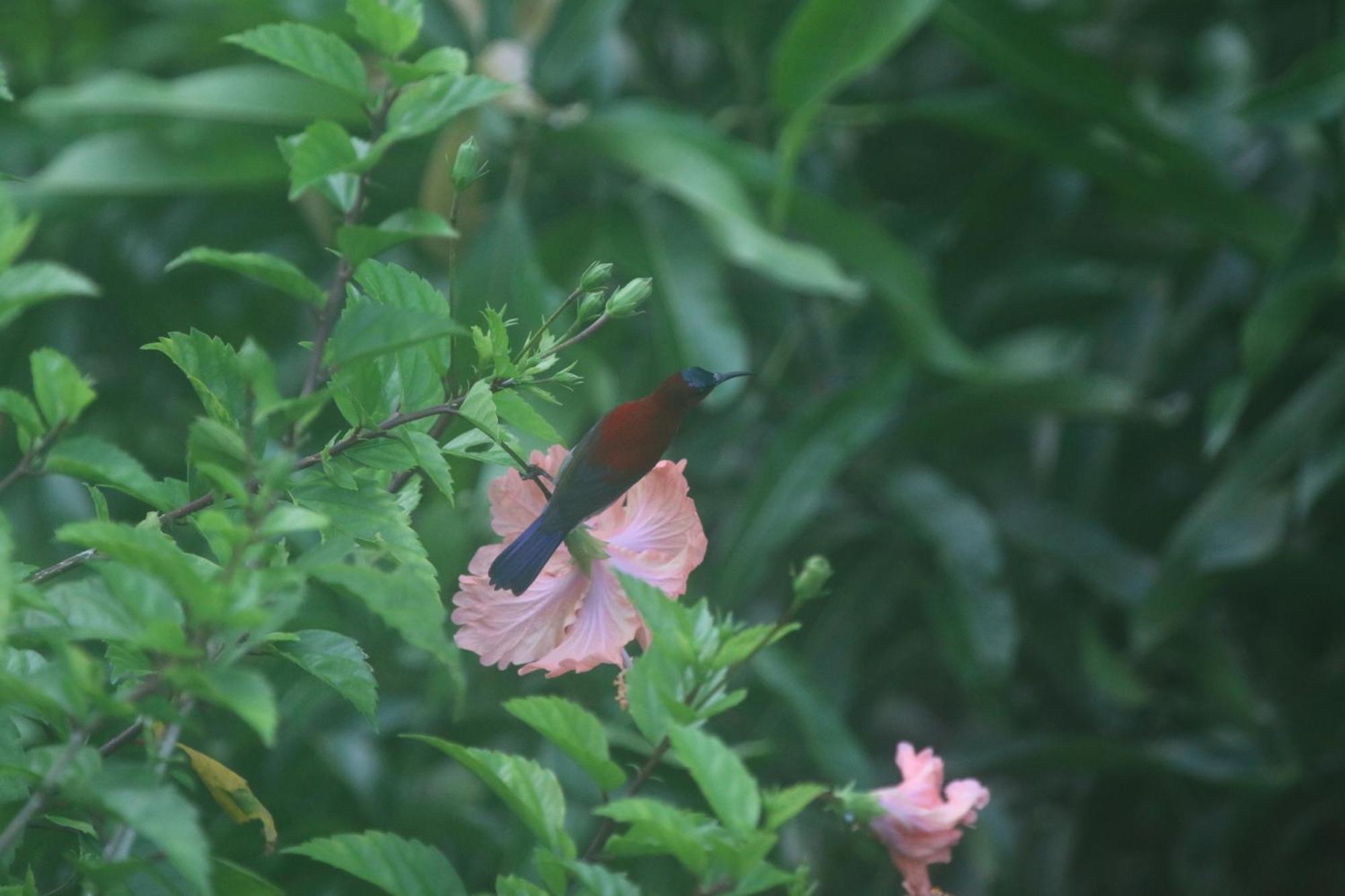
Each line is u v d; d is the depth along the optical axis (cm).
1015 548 977
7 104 895
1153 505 1022
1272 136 1005
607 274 549
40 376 538
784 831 810
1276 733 918
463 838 793
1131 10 1053
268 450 551
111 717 536
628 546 548
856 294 766
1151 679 1033
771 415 995
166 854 544
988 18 821
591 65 877
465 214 770
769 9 920
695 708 546
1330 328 947
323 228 793
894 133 1023
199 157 768
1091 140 870
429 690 770
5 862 543
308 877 713
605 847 545
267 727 533
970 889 966
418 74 540
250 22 872
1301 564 880
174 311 938
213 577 541
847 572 942
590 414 794
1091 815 999
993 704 876
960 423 909
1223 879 941
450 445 549
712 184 768
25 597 536
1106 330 1010
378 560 546
